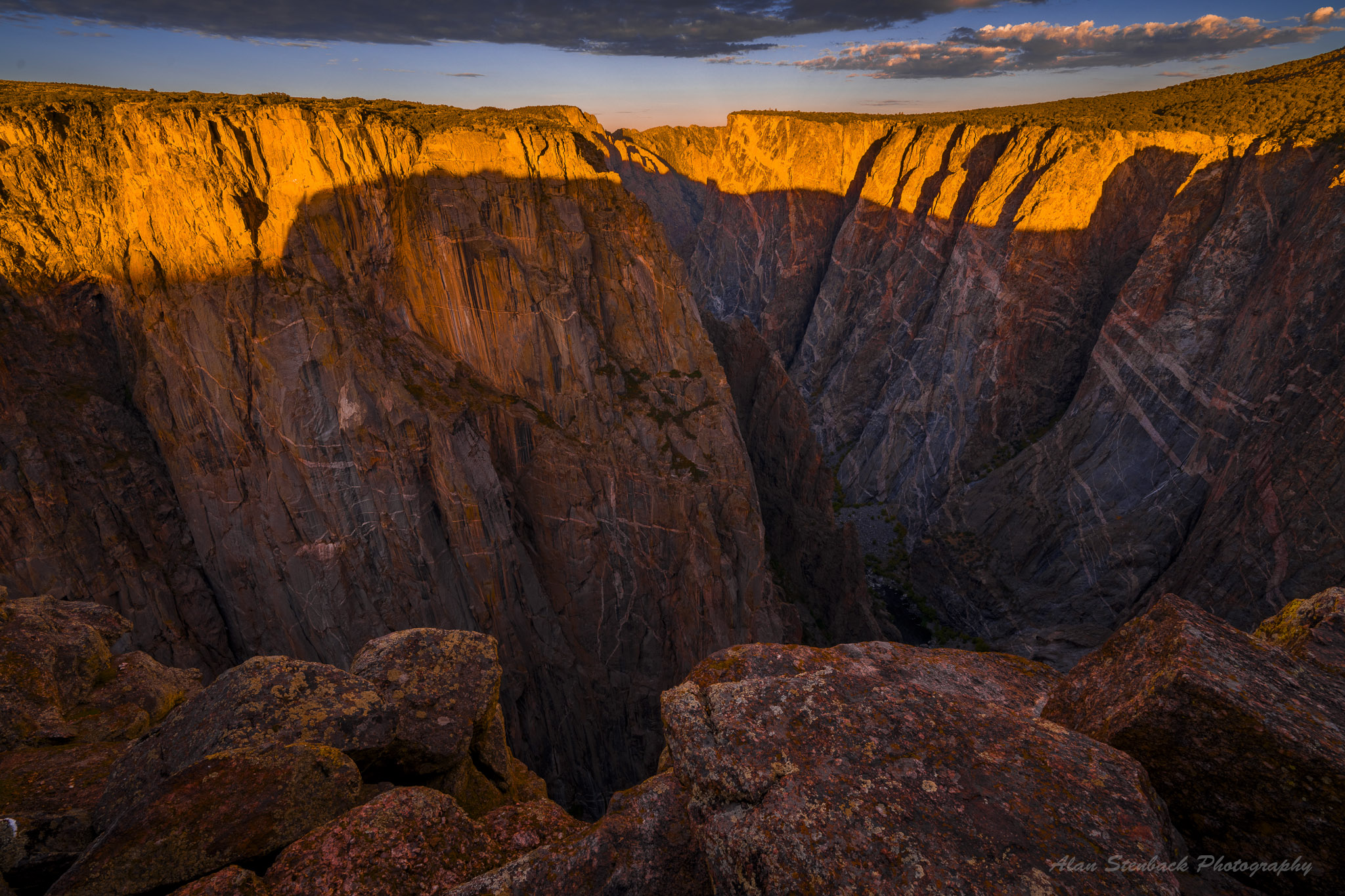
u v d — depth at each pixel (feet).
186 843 18.89
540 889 16.05
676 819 17.15
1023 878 11.80
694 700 17.99
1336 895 13.74
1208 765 15.53
